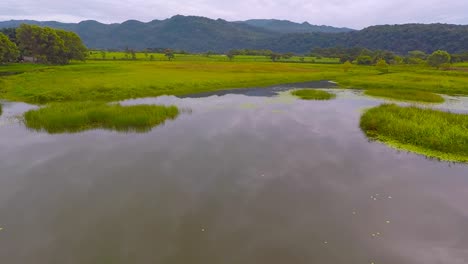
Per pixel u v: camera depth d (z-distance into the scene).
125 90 41.06
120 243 10.42
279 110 31.44
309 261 9.70
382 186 14.58
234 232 11.11
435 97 40.00
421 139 20.34
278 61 127.88
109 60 104.81
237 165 16.92
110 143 20.47
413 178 15.42
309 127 24.72
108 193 13.73
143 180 15.02
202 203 13.02
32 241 10.48
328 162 17.42
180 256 9.84
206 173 15.90
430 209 12.61
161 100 37.44
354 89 49.72
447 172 16.16
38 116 25.03
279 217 12.05
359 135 22.55
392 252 10.11
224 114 29.23
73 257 9.73
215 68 79.81
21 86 42.56
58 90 38.00
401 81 54.94
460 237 10.83
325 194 13.82
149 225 11.45
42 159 17.52
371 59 116.25
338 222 11.73
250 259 9.74
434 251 10.15
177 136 22.06
